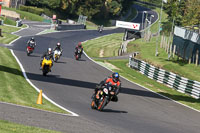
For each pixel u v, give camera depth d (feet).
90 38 497.46
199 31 279.49
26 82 135.33
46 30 485.97
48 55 161.07
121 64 271.08
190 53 264.72
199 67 249.96
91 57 307.99
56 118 75.05
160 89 186.39
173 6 312.50
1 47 246.47
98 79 180.86
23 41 321.32
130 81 194.80
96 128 71.20
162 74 208.13
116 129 73.51
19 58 208.13
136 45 409.90
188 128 91.20
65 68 200.44
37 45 312.71
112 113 97.30
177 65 260.01
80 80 166.81
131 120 90.02
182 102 149.79
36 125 64.64
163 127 86.33
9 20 483.51
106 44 447.42
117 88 94.48
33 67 182.29
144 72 235.40
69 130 65.21
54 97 113.91
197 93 171.42
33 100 100.89
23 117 69.67
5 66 163.53
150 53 335.67
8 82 124.57
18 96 102.47
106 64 260.21
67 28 549.95
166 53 323.78
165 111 119.14
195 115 120.57
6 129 54.80
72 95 124.26
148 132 76.23
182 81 185.16
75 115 83.82
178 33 314.35
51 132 59.41
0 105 78.38
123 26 509.35
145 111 112.68
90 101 117.80
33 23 559.38
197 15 467.52
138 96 147.54
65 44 375.86
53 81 150.00
